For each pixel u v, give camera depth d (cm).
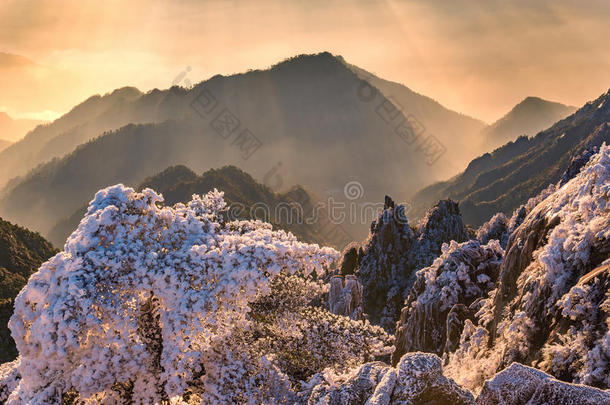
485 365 1097
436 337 2078
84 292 739
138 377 841
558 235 1087
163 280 797
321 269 879
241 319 923
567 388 578
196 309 783
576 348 816
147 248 830
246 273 810
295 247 862
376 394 630
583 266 995
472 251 2261
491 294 1622
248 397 905
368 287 5922
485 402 633
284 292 1039
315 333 1077
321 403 690
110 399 853
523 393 611
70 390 872
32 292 748
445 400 632
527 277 1270
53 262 768
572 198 1287
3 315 4066
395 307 5662
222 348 955
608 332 748
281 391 948
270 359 993
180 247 868
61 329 722
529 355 1002
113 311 777
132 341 823
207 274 820
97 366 789
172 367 825
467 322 1519
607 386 711
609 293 826
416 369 646
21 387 837
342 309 3359
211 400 899
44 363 762
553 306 1001
